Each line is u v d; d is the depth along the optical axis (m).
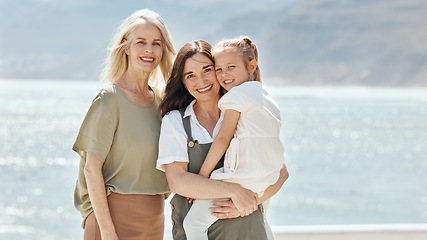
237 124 2.75
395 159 22.81
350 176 17.91
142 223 2.86
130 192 2.83
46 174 17.28
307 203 13.18
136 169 2.84
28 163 19.97
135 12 3.01
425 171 19.14
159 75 3.22
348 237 3.53
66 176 16.89
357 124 42.56
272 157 2.72
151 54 2.91
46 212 11.49
